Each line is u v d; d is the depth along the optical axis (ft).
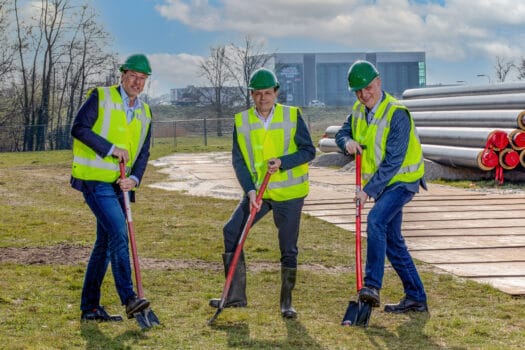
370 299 18.70
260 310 20.56
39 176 66.85
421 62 428.97
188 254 29.17
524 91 60.85
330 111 238.68
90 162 19.02
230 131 190.70
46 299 21.76
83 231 35.24
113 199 19.06
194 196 51.13
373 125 19.75
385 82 431.84
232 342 17.37
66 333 18.28
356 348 17.04
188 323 19.06
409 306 20.52
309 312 20.43
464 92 67.77
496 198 45.70
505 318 20.01
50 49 157.17
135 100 19.61
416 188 19.85
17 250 29.96
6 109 158.71
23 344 17.11
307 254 29.07
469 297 22.35
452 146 57.00
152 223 37.65
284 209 19.77
